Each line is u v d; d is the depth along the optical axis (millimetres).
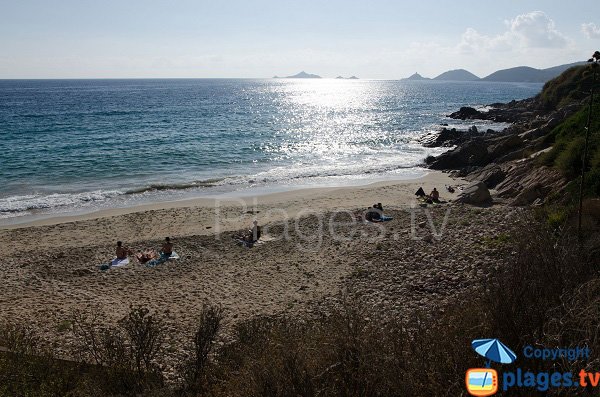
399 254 15867
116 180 30016
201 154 39750
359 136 54375
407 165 36500
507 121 66000
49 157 36500
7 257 16969
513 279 6621
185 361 8805
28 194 26297
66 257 16969
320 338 6316
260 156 39938
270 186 29188
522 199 21797
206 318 9797
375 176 32500
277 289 13984
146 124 62531
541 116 58312
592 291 6312
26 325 11781
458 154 35000
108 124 61719
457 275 13352
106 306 13078
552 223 13547
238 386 5988
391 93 192875
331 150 44094
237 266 16047
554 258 7316
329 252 16891
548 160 24734
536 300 5980
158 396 6711
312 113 89000
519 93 186750
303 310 12297
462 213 20953
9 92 160375
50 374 7434
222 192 27484
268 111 92500
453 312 7000
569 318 5641
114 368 7582
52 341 10648
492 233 16500
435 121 71688
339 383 5441
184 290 14172
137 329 9047
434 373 5262
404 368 5434
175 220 21516
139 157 37500
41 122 63344
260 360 6094
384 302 12211
